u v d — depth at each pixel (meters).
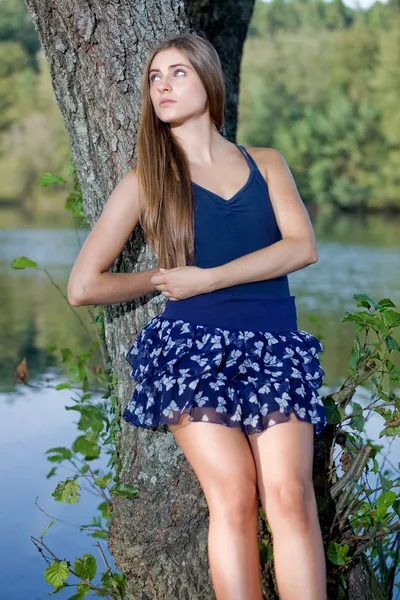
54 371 7.09
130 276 2.75
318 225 26.95
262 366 2.53
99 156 3.06
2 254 16.45
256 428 2.47
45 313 10.45
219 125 2.81
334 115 33.25
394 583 3.60
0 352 7.92
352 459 3.07
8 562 3.84
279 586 2.44
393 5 35.12
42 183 4.10
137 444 3.04
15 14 36.53
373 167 33.00
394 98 33.31
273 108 34.88
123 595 3.07
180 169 2.66
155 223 2.65
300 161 33.62
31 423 5.61
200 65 2.68
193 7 5.50
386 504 2.87
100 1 2.94
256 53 35.50
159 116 2.70
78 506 4.41
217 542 2.44
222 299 2.59
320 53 35.00
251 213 2.65
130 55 2.97
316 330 9.07
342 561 2.82
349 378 3.07
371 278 13.81
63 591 3.62
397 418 2.95
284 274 2.62
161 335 2.65
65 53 3.00
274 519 2.45
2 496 4.48
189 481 2.96
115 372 3.18
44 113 35.59
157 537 2.97
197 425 2.47
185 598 2.94
